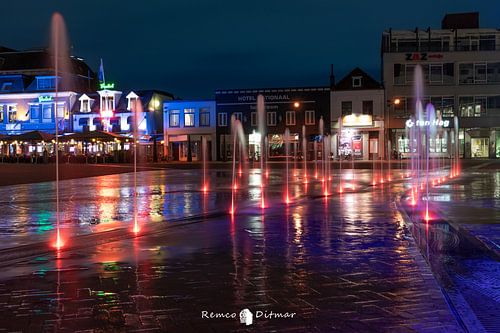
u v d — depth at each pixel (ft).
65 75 235.40
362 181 86.17
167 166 164.96
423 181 84.64
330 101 205.87
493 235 32.17
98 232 34.71
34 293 20.18
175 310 17.90
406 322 16.47
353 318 16.87
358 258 25.85
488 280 21.61
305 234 33.09
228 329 16.02
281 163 183.21
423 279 21.67
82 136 166.61
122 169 143.33
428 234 32.73
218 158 214.69
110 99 225.56
